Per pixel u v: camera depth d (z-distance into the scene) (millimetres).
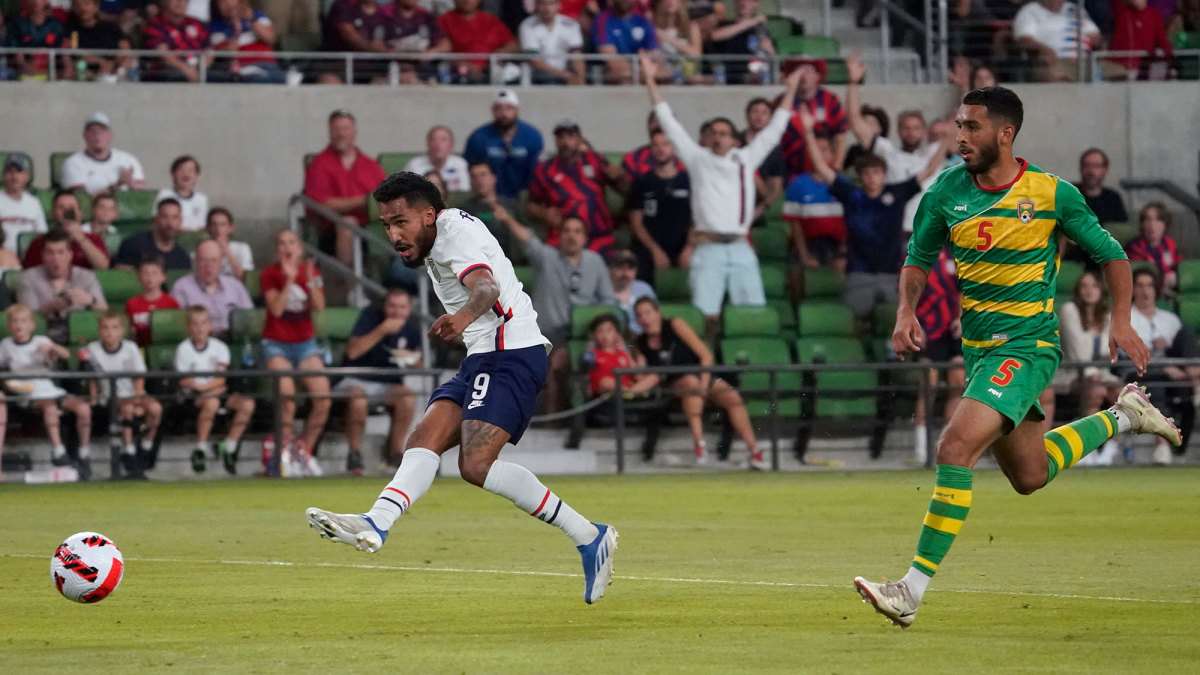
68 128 65125
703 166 58906
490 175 58188
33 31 65312
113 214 57719
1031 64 74062
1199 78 75938
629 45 69438
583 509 39781
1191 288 64250
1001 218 20250
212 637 19078
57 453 50875
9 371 51406
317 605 22203
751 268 59250
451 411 21375
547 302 56312
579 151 60594
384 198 20828
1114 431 22734
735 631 19391
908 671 16219
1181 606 21531
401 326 54062
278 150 67000
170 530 34500
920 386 55688
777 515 37812
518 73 69125
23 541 32094
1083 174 64562
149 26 67125
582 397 55125
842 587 24000
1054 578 24875
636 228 60969
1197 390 56781
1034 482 21891
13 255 56688
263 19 69000
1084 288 56656
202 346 53094
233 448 52375
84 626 20156
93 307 54594
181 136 66188
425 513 39188
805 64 69000
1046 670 16219
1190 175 74000
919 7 76500
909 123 62406
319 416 52781
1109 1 75562
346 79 67812
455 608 21828
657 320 55875
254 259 66812
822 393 55562
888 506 40219
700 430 54875
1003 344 20344
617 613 21188
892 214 60469
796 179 62812
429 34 68625
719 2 72688
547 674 16109
